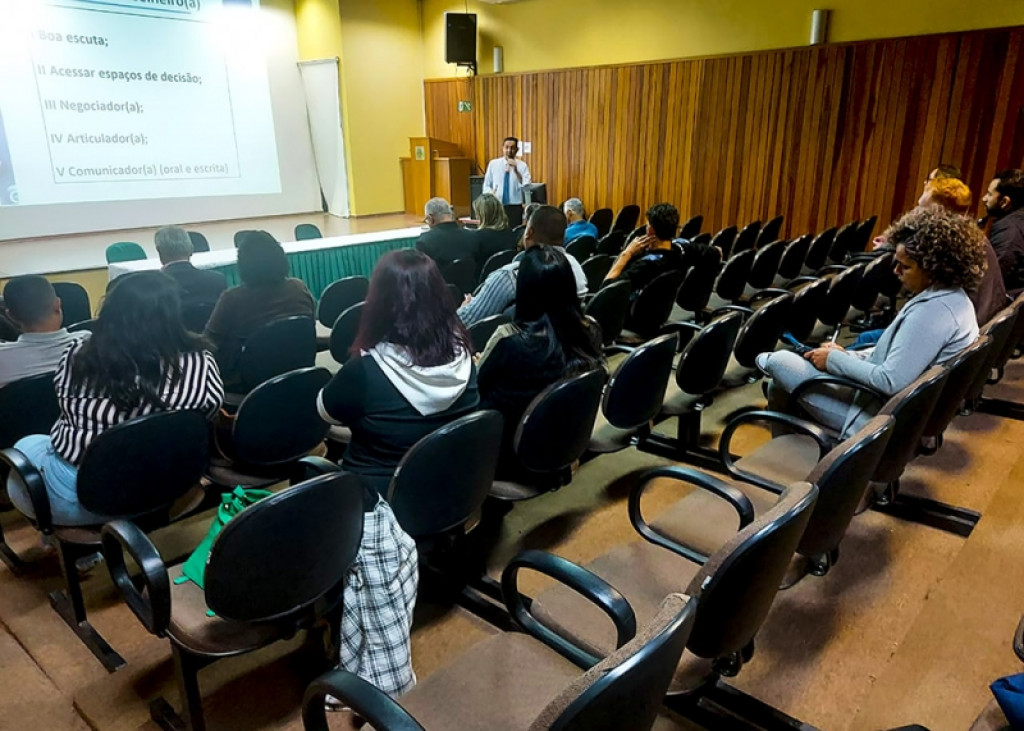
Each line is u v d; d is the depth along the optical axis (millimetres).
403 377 1613
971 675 1698
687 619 877
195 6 8641
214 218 9320
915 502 2420
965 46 6246
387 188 10492
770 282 5016
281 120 9914
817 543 1488
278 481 2281
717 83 7805
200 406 1931
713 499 1815
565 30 8930
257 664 1818
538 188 8648
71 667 1851
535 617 1388
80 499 1704
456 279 4332
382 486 1638
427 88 10609
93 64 7855
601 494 2664
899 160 6828
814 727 1516
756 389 3746
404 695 1201
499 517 2156
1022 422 3143
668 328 3738
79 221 8047
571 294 1974
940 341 2035
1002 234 3340
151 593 1357
